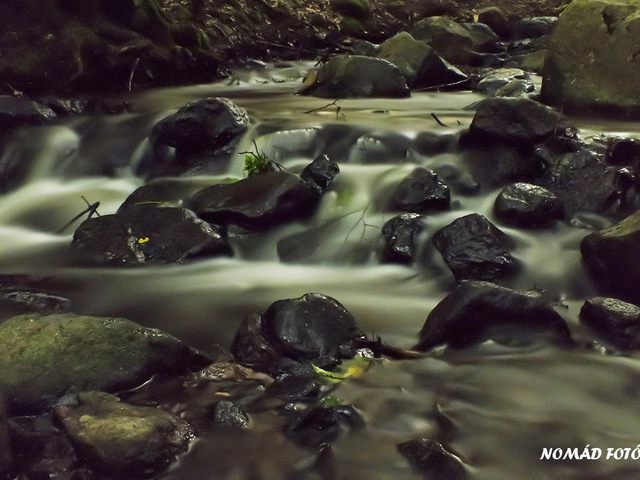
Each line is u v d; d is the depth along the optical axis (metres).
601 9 4.53
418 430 2.49
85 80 4.96
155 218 3.57
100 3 5.18
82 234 3.57
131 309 3.13
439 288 3.29
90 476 2.33
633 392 2.67
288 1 7.54
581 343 2.90
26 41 4.89
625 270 3.17
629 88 4.43
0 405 2.34
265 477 2.35
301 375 2.70
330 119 4.40
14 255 3.57
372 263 3.47
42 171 4.28
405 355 2.81
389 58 5.76
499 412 2.57
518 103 3.93
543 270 3.36
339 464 2.38
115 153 4.32
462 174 3.92
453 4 9.09
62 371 2.59
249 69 6.34
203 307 3.15
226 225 3.59
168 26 5.57
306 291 3.28
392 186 3.79
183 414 2.54
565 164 3.77
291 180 3.61
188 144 4.18
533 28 8.39
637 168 3.68
